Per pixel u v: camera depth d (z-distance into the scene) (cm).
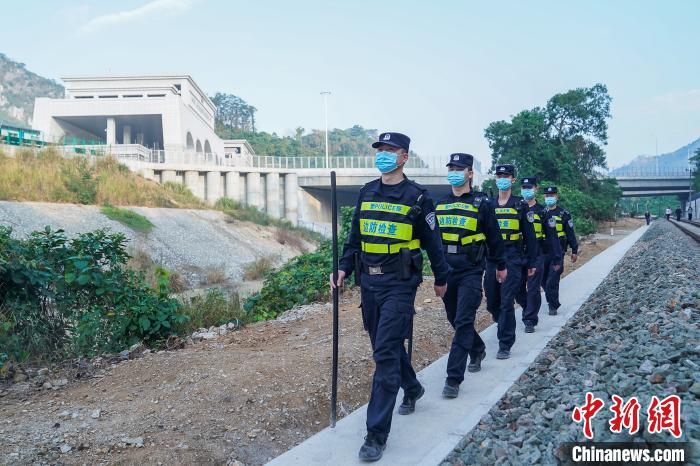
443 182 5738
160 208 3161
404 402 470
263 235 3678
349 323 837
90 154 3578
